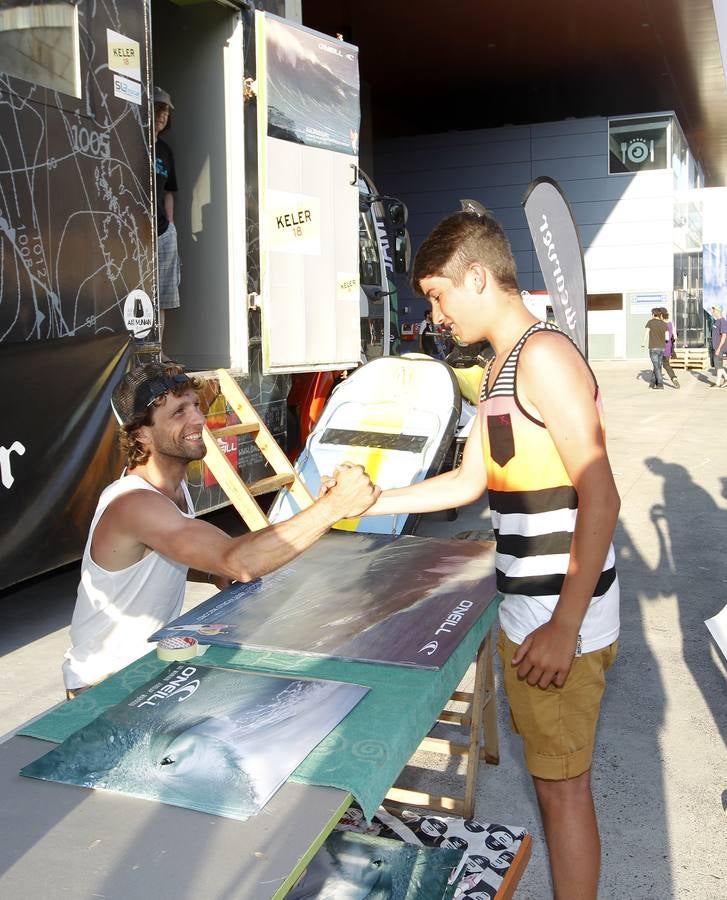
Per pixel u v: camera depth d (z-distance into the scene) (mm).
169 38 5273
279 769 1336
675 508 6762
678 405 13938
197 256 5355
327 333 5836
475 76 24984
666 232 26172
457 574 2408
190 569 2646
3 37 3389
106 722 1503
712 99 29562
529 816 2711
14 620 4488
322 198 5738
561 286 4402
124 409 2248
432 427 4773
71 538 3781
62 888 1086
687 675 3732
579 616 1714
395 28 20438
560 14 19812
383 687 1638
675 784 2867
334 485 2010
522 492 1812
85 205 3834
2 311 3432
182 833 1191
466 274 1844
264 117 5246
